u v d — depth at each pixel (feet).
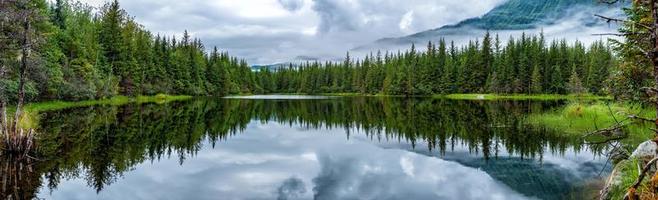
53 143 66.39
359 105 202.80
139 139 75.41
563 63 271.69
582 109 89.66
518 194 40.14
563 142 68.33
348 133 89.71
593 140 66.95
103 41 203.92
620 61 37.50
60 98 148.77
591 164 51.06
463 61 314.14
